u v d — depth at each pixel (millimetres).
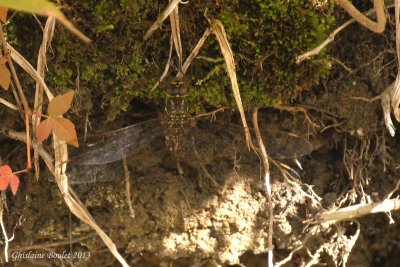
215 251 1946
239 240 1946
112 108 1933
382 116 1944
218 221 1946
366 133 1946
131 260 1950
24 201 1942
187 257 1950
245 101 1933
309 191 1948
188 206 1943
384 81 1938
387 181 1952
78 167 1935
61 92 1928
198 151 1940
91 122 1938
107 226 1943
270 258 1938
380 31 1911
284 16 1922
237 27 1922
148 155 1941
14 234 1943
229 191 1945
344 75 1938
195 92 1930
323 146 1953
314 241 1951
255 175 1946
